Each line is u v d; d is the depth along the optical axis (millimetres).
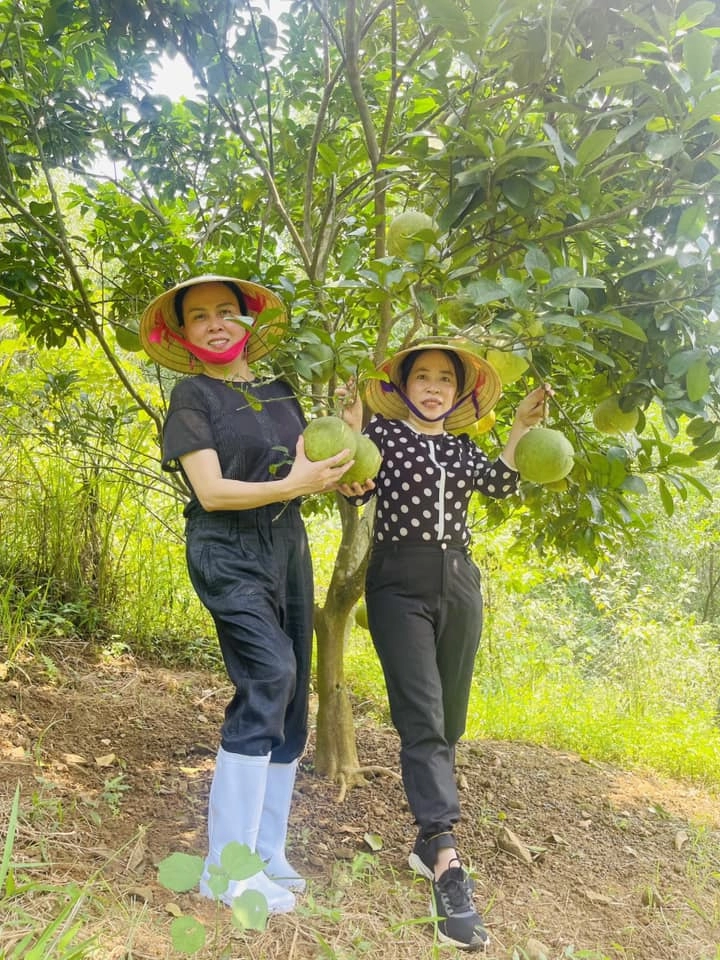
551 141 2385
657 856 3324
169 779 3240
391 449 2752
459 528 2746
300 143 4082
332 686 3502
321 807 3207
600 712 5641
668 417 2826
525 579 7023
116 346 5910
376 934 2311
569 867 3078
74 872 2320
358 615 3648
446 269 2887
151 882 2371
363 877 2637
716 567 12078
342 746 3486
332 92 3893
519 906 2719
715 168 2686
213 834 2266
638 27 2721
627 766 4680
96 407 4969
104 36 3203
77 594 5039
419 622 2648
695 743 4980
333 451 2340
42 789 2842
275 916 2277
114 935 2020
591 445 3166
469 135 2496
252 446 2473
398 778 3539
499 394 2980
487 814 3449
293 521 2584
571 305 2480
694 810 3988
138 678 4504
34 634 4406
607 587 10250
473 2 2389
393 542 2691
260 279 2781
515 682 6426
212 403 2453
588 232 2822
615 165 3029
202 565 2395
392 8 3125
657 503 9820
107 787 2996
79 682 4168
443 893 2406
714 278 2645
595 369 3199
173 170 4258
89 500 5105
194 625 5430
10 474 5188
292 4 4016
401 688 2588
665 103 2471
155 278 3541
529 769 4184
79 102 3822
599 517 3031
